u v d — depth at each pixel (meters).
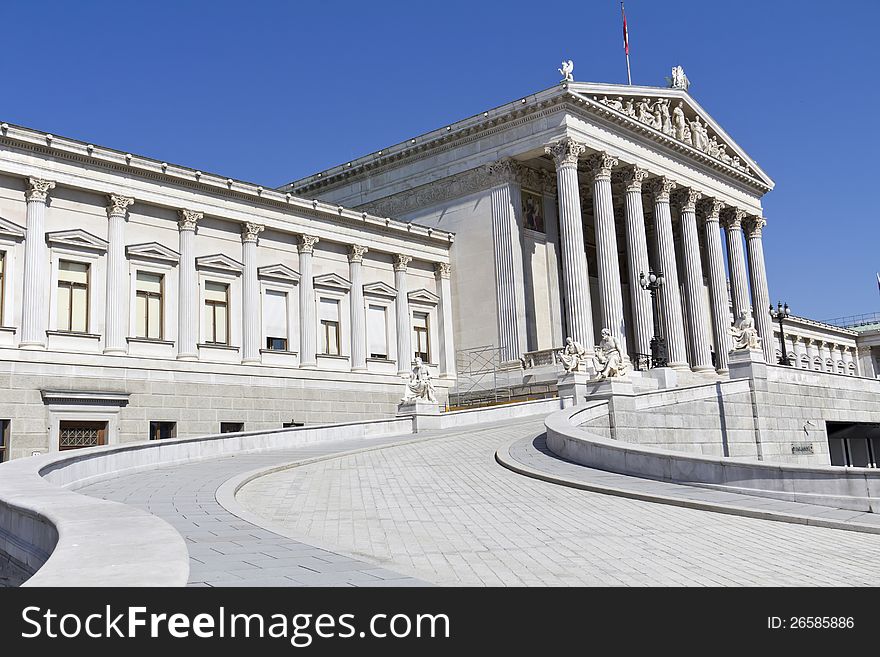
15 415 37.75
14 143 39.16
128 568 7.31
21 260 39.47
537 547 13.62
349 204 69.75
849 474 17.39
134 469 24.91
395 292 57.72
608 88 60.97
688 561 12.58
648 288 51.78
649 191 67.81
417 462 26.97
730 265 75.31
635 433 34.16
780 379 43.47
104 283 42.34
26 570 11.33
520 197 61.09
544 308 62.47
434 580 9.61
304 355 51.00
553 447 27.22
